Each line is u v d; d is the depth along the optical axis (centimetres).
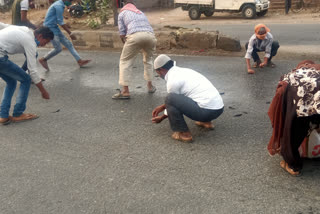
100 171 342
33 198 304
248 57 639
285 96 297
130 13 523
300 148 330
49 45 1007
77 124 462
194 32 843
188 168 339
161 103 527
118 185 317
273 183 308
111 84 638
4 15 1984
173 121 383
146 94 572
